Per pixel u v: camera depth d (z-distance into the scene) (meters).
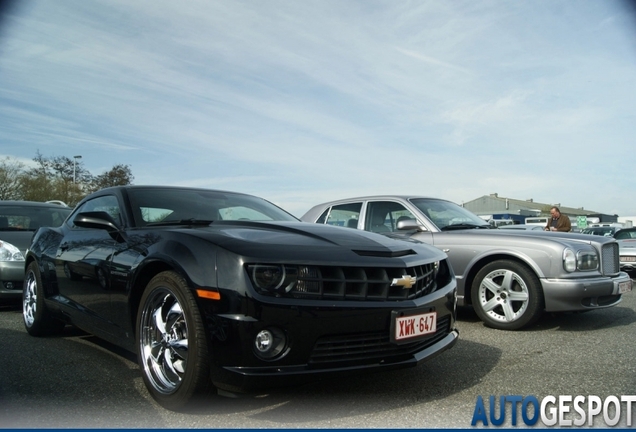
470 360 3.91
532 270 5.05
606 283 5.01
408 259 3.06
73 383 3.30
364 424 2.66
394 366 2.82
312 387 3.22
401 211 6.15
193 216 3.79
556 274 4.91
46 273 4.45
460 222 6.09
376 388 3.22
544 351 4.21
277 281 2.62
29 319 4.79
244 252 2.64
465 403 2.98
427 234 5.78
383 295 2.84
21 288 6.04
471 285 5.45
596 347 4.36
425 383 3.34
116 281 3.31
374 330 2.76
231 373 2.51
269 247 2.72
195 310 2.63
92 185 34.44
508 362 3.86
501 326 5.15
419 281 3.12
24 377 3.42
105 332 3.52
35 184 29.89
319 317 2.61
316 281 2.68
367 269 2.84
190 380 2.62
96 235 3.81
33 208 7.33
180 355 2.75
